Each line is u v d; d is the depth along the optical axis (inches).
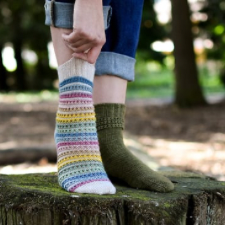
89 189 62.6
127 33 70.7
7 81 753.6
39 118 357.4
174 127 292.4
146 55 581.0
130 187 70.4
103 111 71.4
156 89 734.5
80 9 57.3
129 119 340.2
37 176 75.8
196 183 74.7
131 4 70.4
